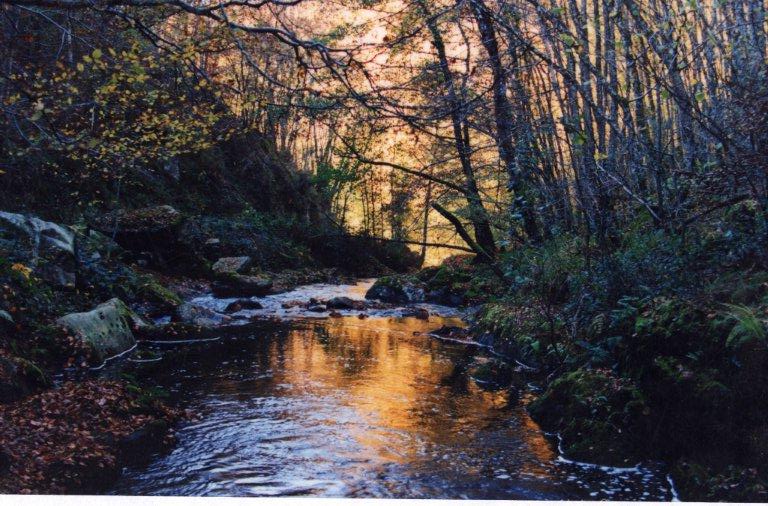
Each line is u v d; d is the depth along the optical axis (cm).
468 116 674
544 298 786
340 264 2347
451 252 2745
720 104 530
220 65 603
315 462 427
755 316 408
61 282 872
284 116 514
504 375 682
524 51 564
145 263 1379
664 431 427
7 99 527
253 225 2042
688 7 465
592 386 494
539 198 862
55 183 1295
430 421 523
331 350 821
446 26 754
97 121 702
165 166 1875
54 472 370
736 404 391
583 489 387
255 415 529
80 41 480
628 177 721
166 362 730
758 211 507
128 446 431
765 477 357
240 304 1205
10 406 464
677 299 490
